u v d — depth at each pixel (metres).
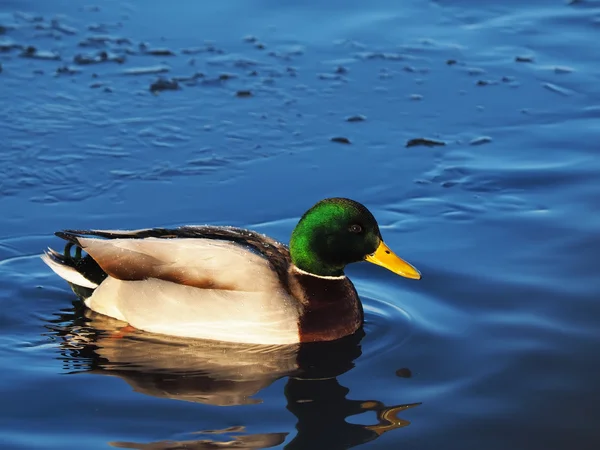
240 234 10.43
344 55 16.66
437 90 15.85
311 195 13.16
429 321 10.26
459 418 8.60
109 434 8.27
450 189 13.26
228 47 16.69
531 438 8.34
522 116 15.20
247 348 9.76
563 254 11.47
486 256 11.51
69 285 10.90
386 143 14.48
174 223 12.47
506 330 10.00
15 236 12.05
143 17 17.47
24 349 9.64
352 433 8.35
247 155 14.12
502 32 17.56
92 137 14.30
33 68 15.77
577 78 16.23
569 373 9.25
